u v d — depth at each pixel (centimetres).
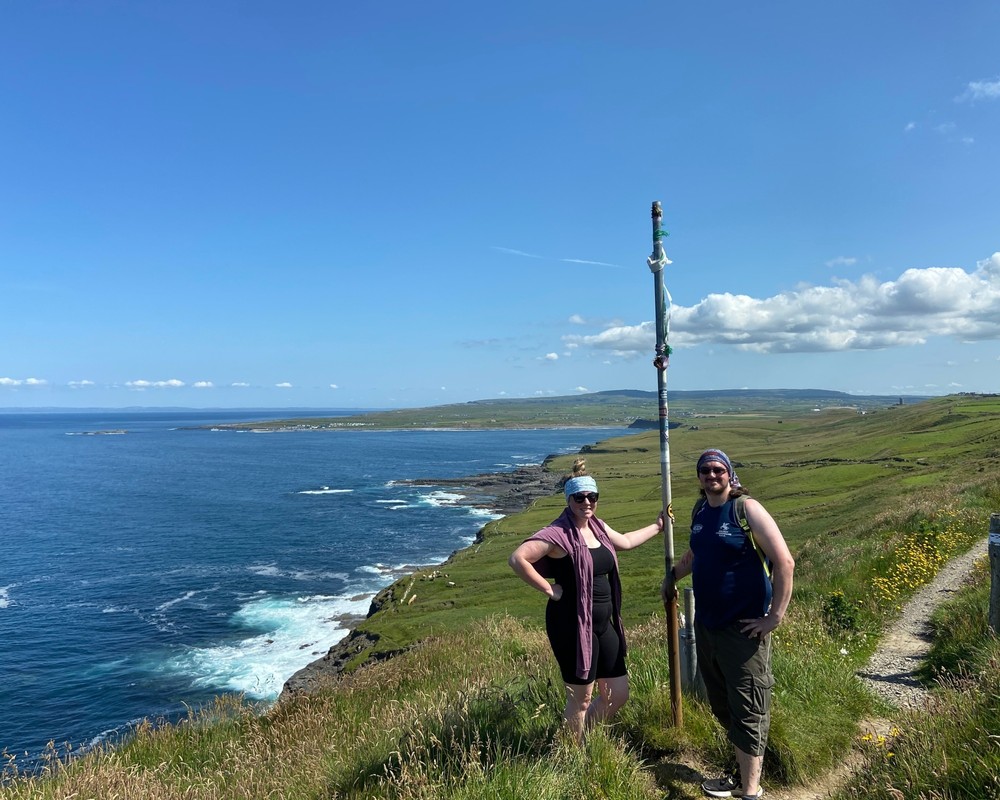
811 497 5462
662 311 580
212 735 817
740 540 477
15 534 6619
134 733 858
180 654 3434
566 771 450
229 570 5178
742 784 472
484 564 4453
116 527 7006
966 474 3750
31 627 3853
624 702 532
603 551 511
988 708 464
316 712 840
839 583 1287
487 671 881
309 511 8175
